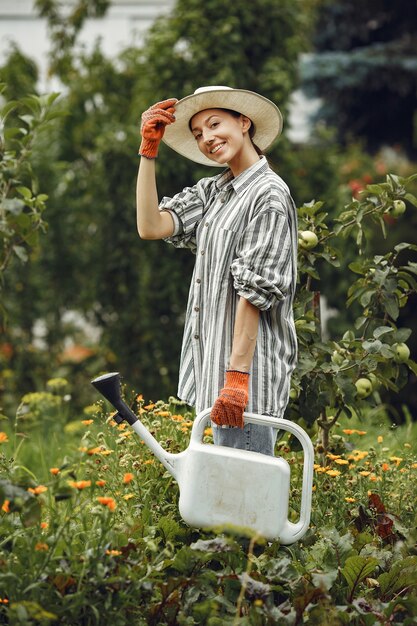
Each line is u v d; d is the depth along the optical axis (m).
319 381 3.62
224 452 2.64
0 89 3.92
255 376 2.76
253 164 2.94
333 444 3.77
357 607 2.60
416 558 2.79
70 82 8.05
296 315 3.72
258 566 2.71
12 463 3.35
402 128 15.51
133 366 6.74
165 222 3.03
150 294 6.57
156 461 3.32
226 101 2.90
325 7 14.42
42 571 2.46
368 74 14.48
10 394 6.90
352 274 7.11
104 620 2.46
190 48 6.34
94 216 7.03
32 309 7.16
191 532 3.01
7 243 4.00
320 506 3.29
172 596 2.58
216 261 2.82
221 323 2.80
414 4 14.71
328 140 8.62
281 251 2.72
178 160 6.25
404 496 3.47
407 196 3.70
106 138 6.70
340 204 7.15
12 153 3.96
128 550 2.61
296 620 2.53
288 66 6.58
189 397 2.95
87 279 7.08
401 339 3.65
